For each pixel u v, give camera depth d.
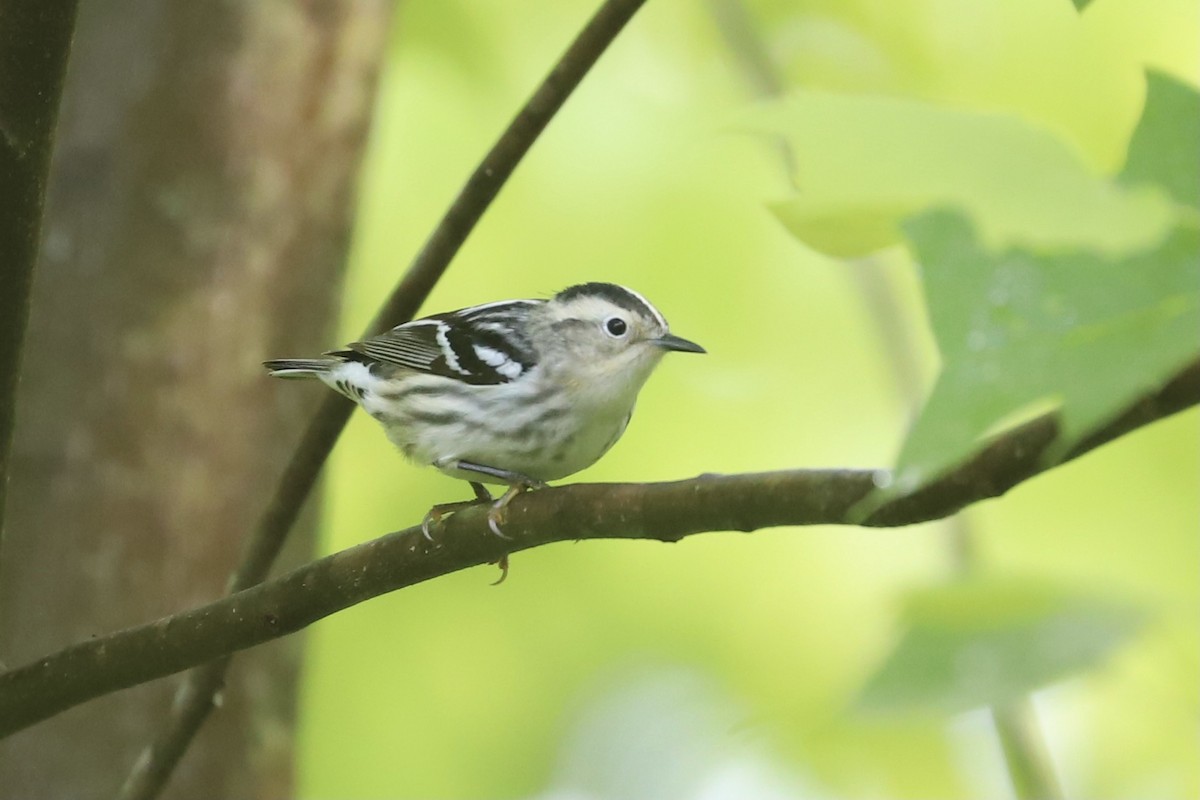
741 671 15.30
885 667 4.08
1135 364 2.34
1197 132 2.59
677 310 15.20
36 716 7.82
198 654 7.55
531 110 7.85
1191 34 13.35
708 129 2.72
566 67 7.68
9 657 10.09
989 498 4.72
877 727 3.95
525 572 15.66
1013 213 2.27
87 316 10.61
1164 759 7.43
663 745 14.95
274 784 11.02
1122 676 5.43
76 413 10.48
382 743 15.32
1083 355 2.38
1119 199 2.28
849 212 2.72
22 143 6.43
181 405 10.68
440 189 15.04
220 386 10.82
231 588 9.16
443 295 15.21
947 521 10.89
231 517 10.76
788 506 5.61
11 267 6.75
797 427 15.23
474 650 15.55
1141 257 2.45
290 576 7.46
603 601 15.70
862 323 14.78
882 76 13.98
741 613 15.72
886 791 8.59
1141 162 2.60
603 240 15.09
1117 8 13.44
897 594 4.40
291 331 11.16
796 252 14.98
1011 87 13.67
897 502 4.99
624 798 14.83
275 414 11.06
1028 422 4.55
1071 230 2.23
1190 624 5.29
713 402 15.23
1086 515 13.70
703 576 15.84
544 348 11.15
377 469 15.16
